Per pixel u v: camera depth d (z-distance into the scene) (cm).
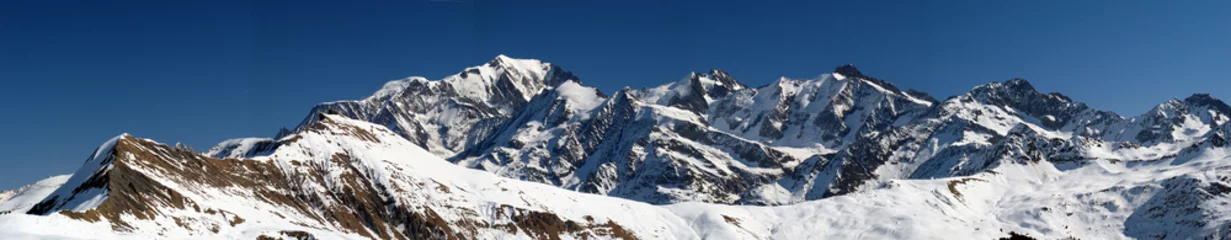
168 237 17288
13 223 14800
